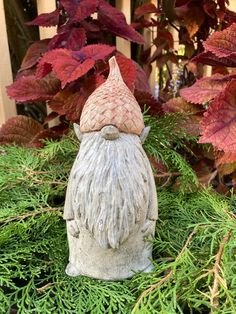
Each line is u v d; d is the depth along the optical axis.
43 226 0.36
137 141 0.30
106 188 0.28
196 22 0.58
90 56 0.44
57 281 0.31
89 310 0.28
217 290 0.25
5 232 0.32
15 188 0.40
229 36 0.41
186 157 0.52
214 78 0.44
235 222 0.29
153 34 0.69
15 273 0.30
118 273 0.31
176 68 0.74
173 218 0.38
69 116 0.44
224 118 0.37
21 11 0.66
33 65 0.53
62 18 0.56
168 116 0.44
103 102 0.29
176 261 0.27
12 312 0.31
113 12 0.54
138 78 0.52
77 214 0.29
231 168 0.42
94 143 0.29
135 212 0.29
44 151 0.42
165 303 0.27
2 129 0.52
